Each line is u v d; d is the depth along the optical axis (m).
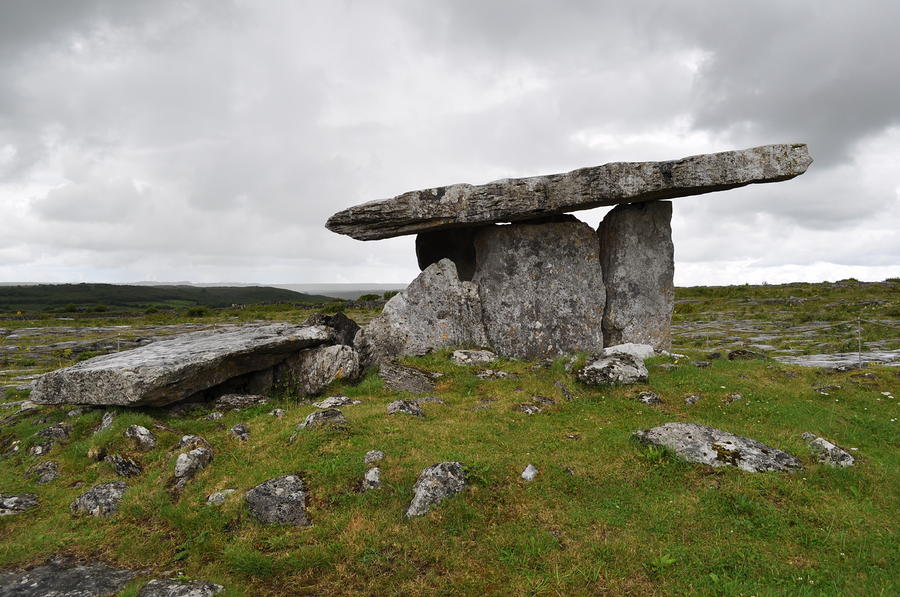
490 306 17.89
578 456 9.60
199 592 6.70
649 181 15.05
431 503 7.98
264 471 9.29
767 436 10.38
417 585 6.73
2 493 10.09
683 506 8.04
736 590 6.38
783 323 32.78
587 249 17.64
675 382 13.73
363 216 17.00
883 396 13.11
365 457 9.30
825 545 7.20
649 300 17.38
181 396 13.24
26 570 7.61
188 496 8.98
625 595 6.44
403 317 17.44
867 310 34.34
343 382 14.86
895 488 8.62
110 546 8.15
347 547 7.35
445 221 16.77
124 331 44.66
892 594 6.26
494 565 7.03
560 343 17.25
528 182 16.08
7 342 37.06
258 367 15.05
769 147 14.56
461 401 13.17
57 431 12.38
